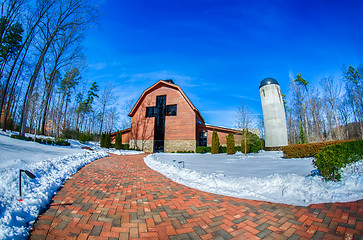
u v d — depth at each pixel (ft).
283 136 68.54
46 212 9.71
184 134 69.00
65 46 64.39
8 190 11.12
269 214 10.05
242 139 59.77
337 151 14.82
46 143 44.93
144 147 74.84
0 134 43.93
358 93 90.27
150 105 77.56
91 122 124.98
